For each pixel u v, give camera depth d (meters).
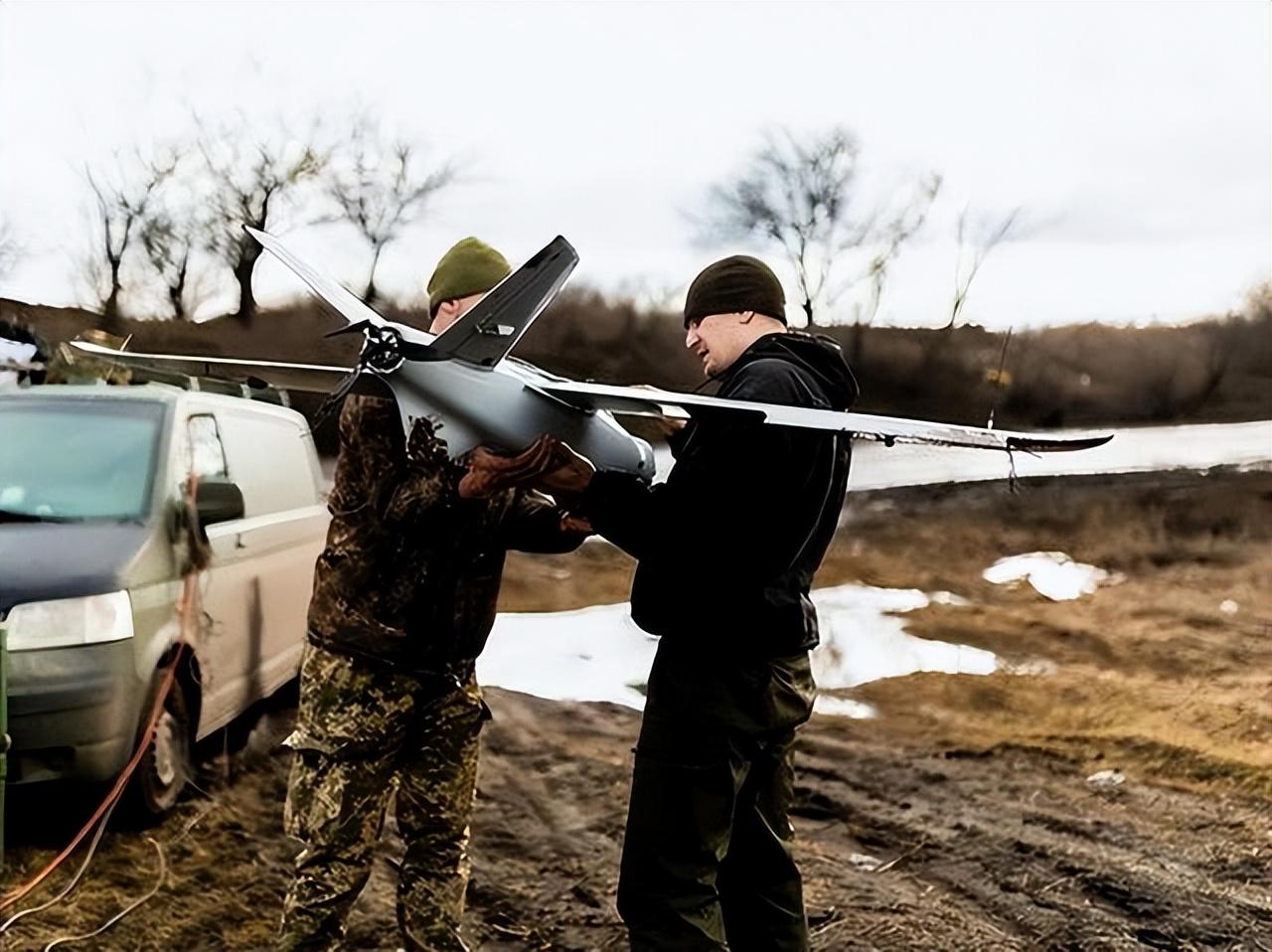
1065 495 14.69
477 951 3.49
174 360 2.60
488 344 2.26
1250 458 17.09
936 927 3.78
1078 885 4.21
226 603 4.47
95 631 3.66
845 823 4.88
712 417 2.23
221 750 4.92
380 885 3.91
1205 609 9.62
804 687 2.59
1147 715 6.66
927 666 7.81
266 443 5.20
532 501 2.72
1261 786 5.41
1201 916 3.94
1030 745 6.07
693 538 2.31
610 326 23.86
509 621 9.02
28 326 4.76
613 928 3.69
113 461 4.22
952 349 21.56
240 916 3.60
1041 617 9.38
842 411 2.52
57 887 3.63
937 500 15.09
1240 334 23.19
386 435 2.55
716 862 2.47
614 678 7.41
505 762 5.53
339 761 2.63
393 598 2.62
